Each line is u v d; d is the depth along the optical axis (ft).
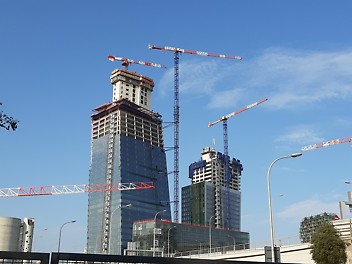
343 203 266.57
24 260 61.26
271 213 123.54
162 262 70.90
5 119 58.49
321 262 193.47
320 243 195.52
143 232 544.62
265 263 84.38
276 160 128.47
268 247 115.03
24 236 579.07
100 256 65.72
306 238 237.04
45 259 62.03
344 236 224.94
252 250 266.36
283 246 240.73
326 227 199.72
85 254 64.59
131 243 469.16
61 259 62.95
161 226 537.24
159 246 519.60
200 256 330.54
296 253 232.94
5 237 534.37
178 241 545.03
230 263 79.00
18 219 553.64
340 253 191.62
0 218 538.88
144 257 69.36
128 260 68.18
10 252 60.29
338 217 290.97
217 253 303.48
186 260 73.61
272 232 120.98
